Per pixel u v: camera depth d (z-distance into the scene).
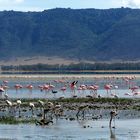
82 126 51.34
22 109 65.88
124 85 128.88
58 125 52.16
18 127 50.84
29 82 152.62
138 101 76.81
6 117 57.22
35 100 75.94
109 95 90.06
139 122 54.38
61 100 75.94
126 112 63.22
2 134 46.62
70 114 60.94
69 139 44.22
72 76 198.88
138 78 179.88
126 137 45.38
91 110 65.19
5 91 97.06
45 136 45.59
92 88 93.56
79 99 76.81
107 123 53.62
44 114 55.97
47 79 173.62
